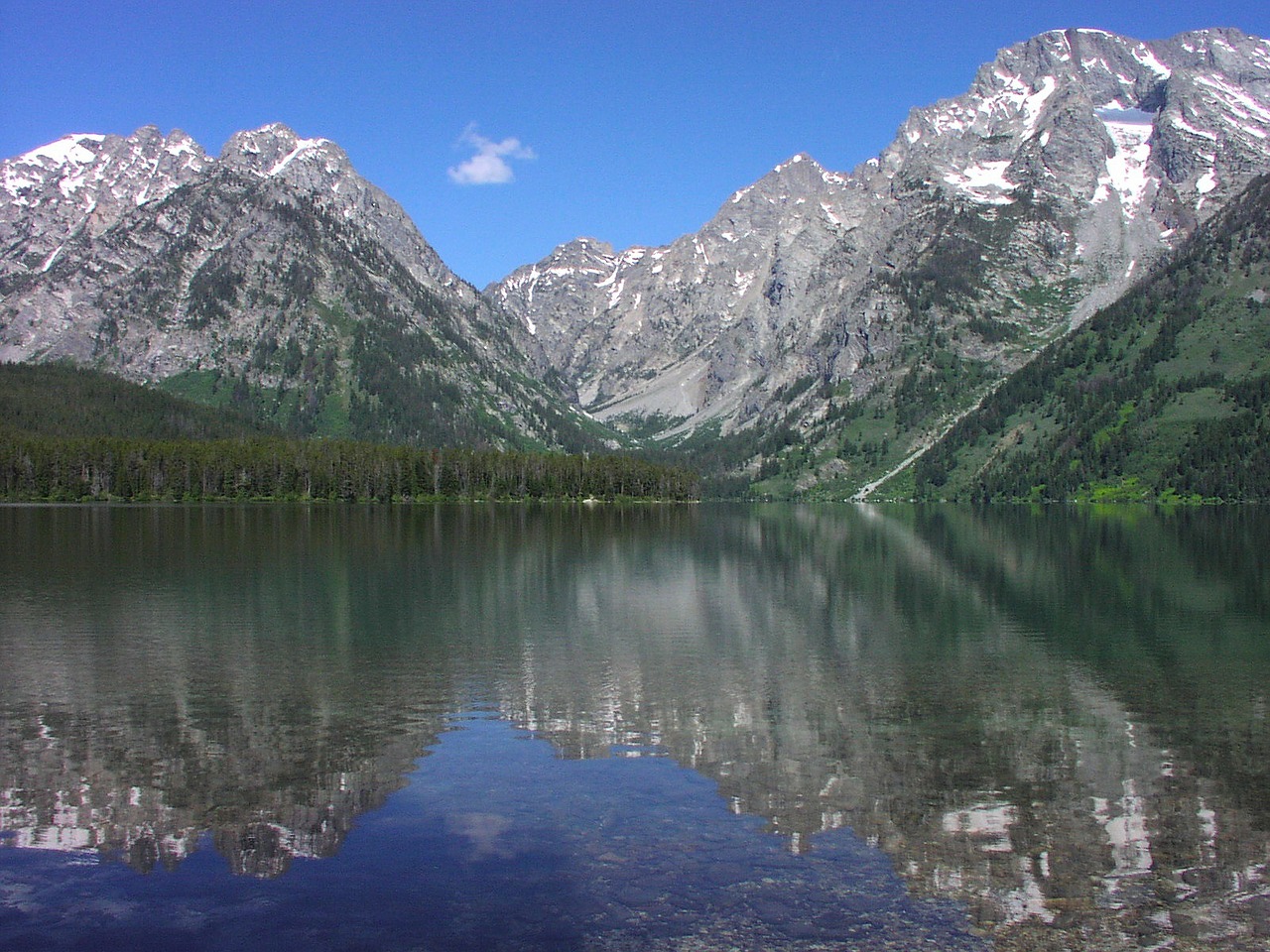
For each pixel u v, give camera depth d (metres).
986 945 21.08
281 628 62.25
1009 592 81.44
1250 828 27.39
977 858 25.45
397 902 23.11
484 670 49.38
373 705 42.09
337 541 135.38
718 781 31.61
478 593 80.31
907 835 26.95
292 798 30.23
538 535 158.00
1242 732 37.22
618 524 199.12
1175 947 20.97
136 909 22.86
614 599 77.25
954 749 35.19
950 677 47.47
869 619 66.56
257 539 137.38
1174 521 198.75
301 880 24.39
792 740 36.38
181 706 41.88
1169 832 27.09
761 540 148.50
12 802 29.98
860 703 42.19
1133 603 73.50
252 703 42.38
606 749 35.38
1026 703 42.00
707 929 21.73
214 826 27.97
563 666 50.22
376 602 74.62
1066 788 30.70
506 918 22.28
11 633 60.09
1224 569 98.06
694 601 76.31
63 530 155.25
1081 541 141.62
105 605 72.19
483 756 34.56
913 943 21.14
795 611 70.69
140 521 181.50
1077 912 22.52
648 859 25.42
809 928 21.77
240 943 21.30
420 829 27.59
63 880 24.48
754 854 25.72
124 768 33.38
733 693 44.22
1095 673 48.03
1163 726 38.09
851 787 30.91
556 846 26.30
